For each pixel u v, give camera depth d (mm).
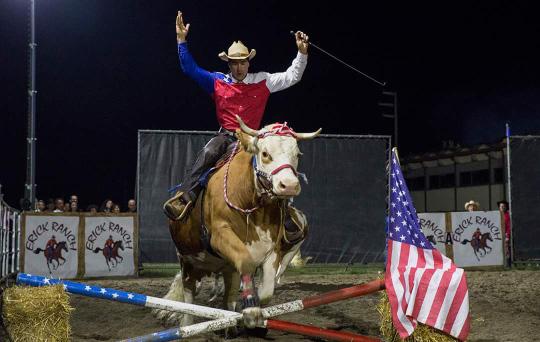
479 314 8328
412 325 5602
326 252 14602
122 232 13352
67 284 5820
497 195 25391
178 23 6887
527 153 15031
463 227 14398
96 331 7555
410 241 5863
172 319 7355
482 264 14406
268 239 5863
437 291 5637
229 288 7301
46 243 12656
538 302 9242
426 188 29609
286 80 6812
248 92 6738
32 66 14328
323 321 8086
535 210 14922
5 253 10023
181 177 14125
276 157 5426
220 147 6570
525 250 14867
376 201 14852
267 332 7266
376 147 14930
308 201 14594
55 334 5754
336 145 14805
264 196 5695
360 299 9523
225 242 5883
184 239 6801
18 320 5684
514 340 6867
